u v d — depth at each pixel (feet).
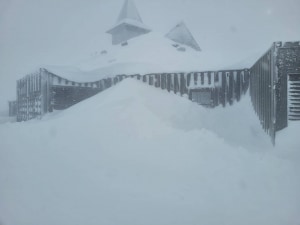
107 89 24.21
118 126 17.78
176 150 15.51
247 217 11.30
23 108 27.25
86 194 12.67
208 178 13.35
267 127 16.93
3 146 16.28
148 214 11.75
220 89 22.68
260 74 18.80
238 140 17.39
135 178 13.39
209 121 19.92
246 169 13.83
